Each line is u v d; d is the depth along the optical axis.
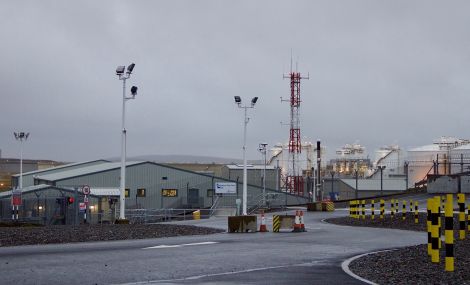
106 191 60.53
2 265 12.80
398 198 57.69
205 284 10.59
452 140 103.88
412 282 10.52
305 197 78.00
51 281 10.67
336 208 57.66
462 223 18.72
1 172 125.62
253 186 73.94
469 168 72.50
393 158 123.00
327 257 15.31
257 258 14.95
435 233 12.91
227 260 14.44
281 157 120.31
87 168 80.00
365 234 24.52
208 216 54.16
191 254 15.70
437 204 12.94
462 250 15.08
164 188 70.44
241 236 23.34
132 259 14.31
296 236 23.36
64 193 52.00
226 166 94.69
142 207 68.81
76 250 16.31
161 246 17.91
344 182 91.44
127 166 69.06
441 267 12.16
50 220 45.25
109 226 27.69
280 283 10.73
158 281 10.91
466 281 10.39
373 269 12.51
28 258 14.15
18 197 42.34
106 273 11.84
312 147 123.38
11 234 20.89
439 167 90.81
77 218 44.00
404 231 26.62
